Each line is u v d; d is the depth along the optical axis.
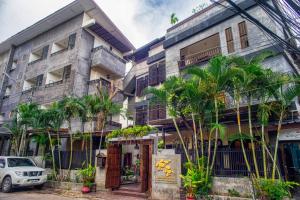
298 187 9.70
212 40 13.60
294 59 9.88
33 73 21.91
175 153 9.57
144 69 19.92
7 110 22.47
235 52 12.02
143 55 22.00
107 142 11.67
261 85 7.73
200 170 8.26
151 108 15.48
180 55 14.76
